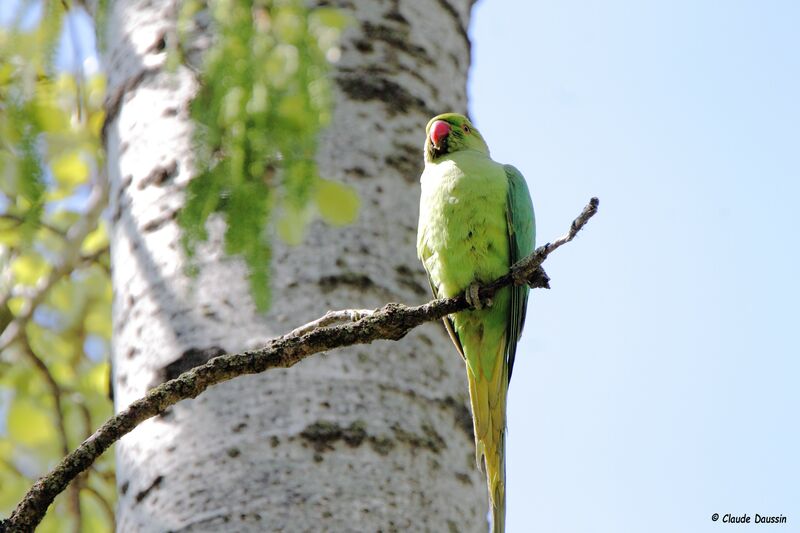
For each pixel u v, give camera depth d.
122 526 7.82
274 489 7.29
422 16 10.21
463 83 10.75
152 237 8.47
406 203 8.93
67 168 14.33
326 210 7.38
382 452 7.60
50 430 16.70
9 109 6.39
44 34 6.56
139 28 9.51
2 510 16.14
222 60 6.52
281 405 7.56
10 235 11.38
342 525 7.23
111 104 9.52
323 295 8.04
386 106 9.32
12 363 16.92
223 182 6.46
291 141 6.45
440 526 7.61
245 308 7.90
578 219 7.06
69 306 17.20
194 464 7.46
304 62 6.61
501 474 10.02
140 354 8.17
